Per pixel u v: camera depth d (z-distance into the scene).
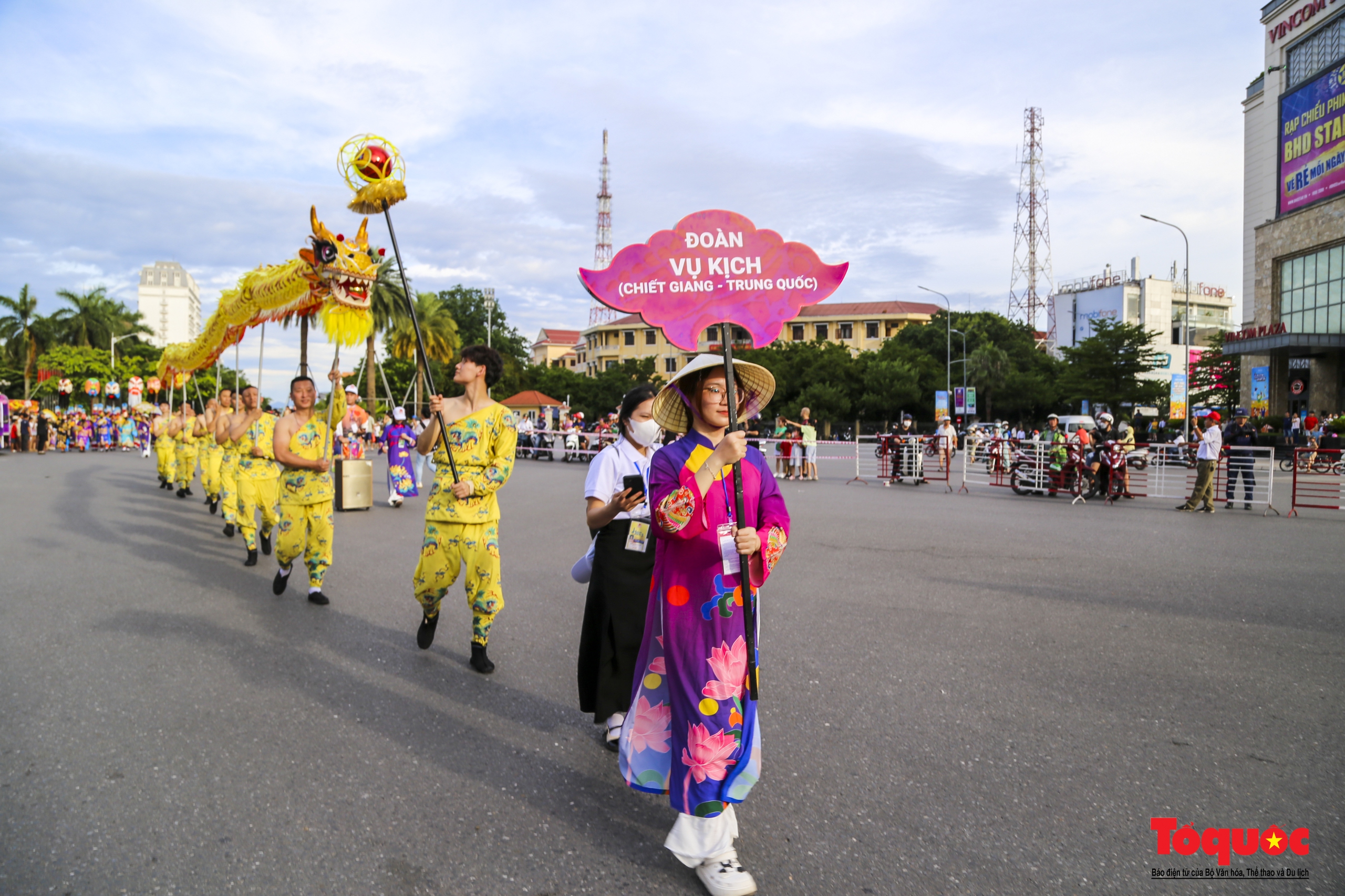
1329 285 33.75
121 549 8.64
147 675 4.54
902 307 86.50
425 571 4.68
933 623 5.77
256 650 5.05
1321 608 6.25
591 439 29.75
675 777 2.64
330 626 5.63
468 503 4.59
